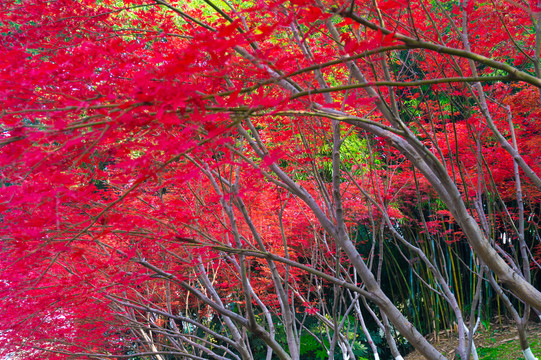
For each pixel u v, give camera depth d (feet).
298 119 10.93
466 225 8.52
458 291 29.45
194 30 10.77
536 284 28.71
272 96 9.48
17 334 13.00
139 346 20.31
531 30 15.24
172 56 4.83
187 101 4.62
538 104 16.37
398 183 23.32
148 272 11.14
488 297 28.89
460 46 12.47
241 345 12.60
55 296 10.32
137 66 7.21
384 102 8.18
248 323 11.01
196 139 7.18
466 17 10.22
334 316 11.26
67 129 4.54
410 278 29.07
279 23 4.86
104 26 10.16
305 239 19.51
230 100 4.70
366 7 7.87
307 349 27.25
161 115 4.28
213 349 26.81
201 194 12.92
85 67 5.34
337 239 10.17
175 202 9.42
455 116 22.40
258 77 6.97
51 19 9.06
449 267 28.25
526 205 25.57
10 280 9.42
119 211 9.19
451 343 27.96
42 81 5.15
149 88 4.45
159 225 11.03
